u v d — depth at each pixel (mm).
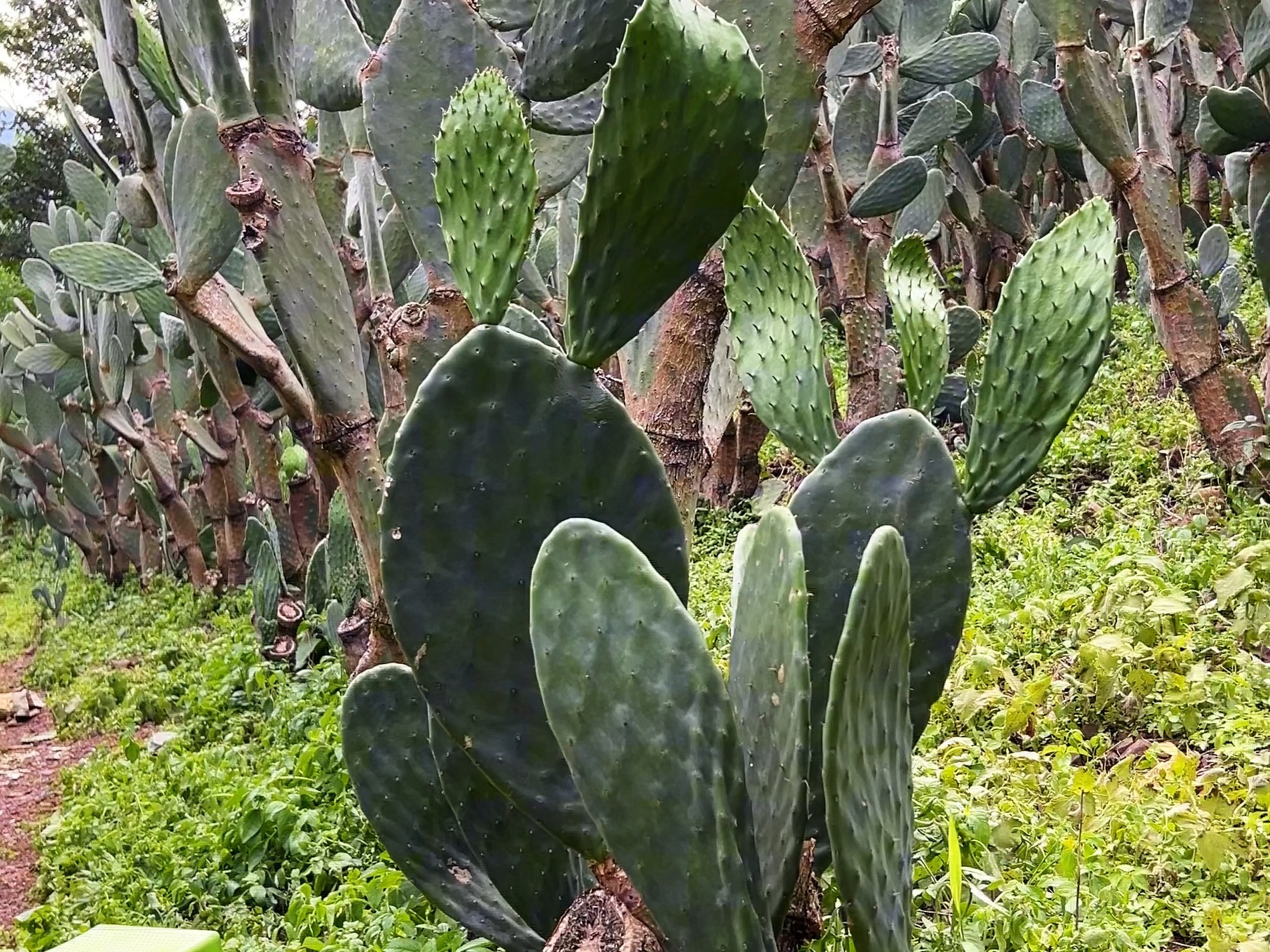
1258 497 5277
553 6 2752
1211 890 2945
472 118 1857
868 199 5957
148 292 7648
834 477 2061
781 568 1658
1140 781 3326
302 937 3617
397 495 1703
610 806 1510
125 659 8570
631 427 1737
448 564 1725
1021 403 2002
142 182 5664
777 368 2248
